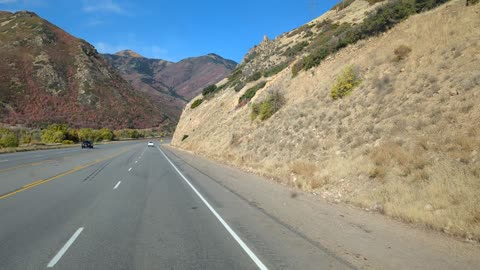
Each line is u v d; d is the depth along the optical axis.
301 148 19.67
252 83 48.34
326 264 6.09
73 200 12.33
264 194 13.69
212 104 62.31
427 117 13.60
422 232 7.99
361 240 7.48
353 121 18.02
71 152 45.78
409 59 19.03
